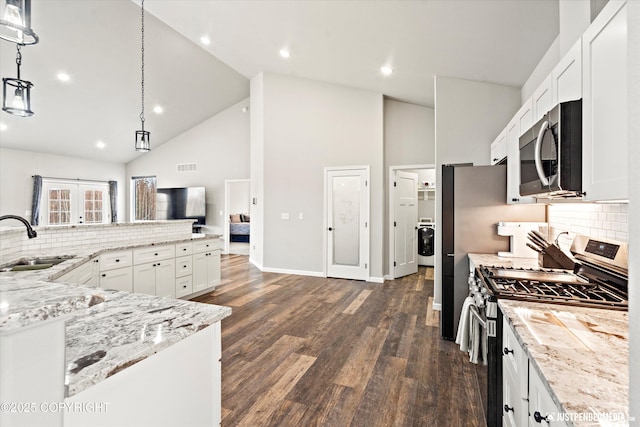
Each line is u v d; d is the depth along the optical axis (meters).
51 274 1.99
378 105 5.27
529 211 2.81
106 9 4.28
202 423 1.21
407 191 5.81
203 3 3.56
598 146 1.15
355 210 5.45
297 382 2.27
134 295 1.55
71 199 7.87
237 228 10.14
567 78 1.44
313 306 3.97
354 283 5.16
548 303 1.41
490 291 1.59
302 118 5.73
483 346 2.49
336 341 2.95
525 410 1.11
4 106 2.35
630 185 0.55
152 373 0.99
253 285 5.00
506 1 2.07
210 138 8.20
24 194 6.98
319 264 5.65
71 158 7.86
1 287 0.83
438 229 3.81
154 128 7.77
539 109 1.88
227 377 2.33
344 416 1.91
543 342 1.03
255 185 6.45
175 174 8.62
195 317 1.24
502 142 2.99
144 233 4.19
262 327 3.28
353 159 5.43
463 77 3.59
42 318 0.66
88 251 3.01
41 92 5.38
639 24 0.53
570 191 1.29
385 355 2.68
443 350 2.77
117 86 5.83
